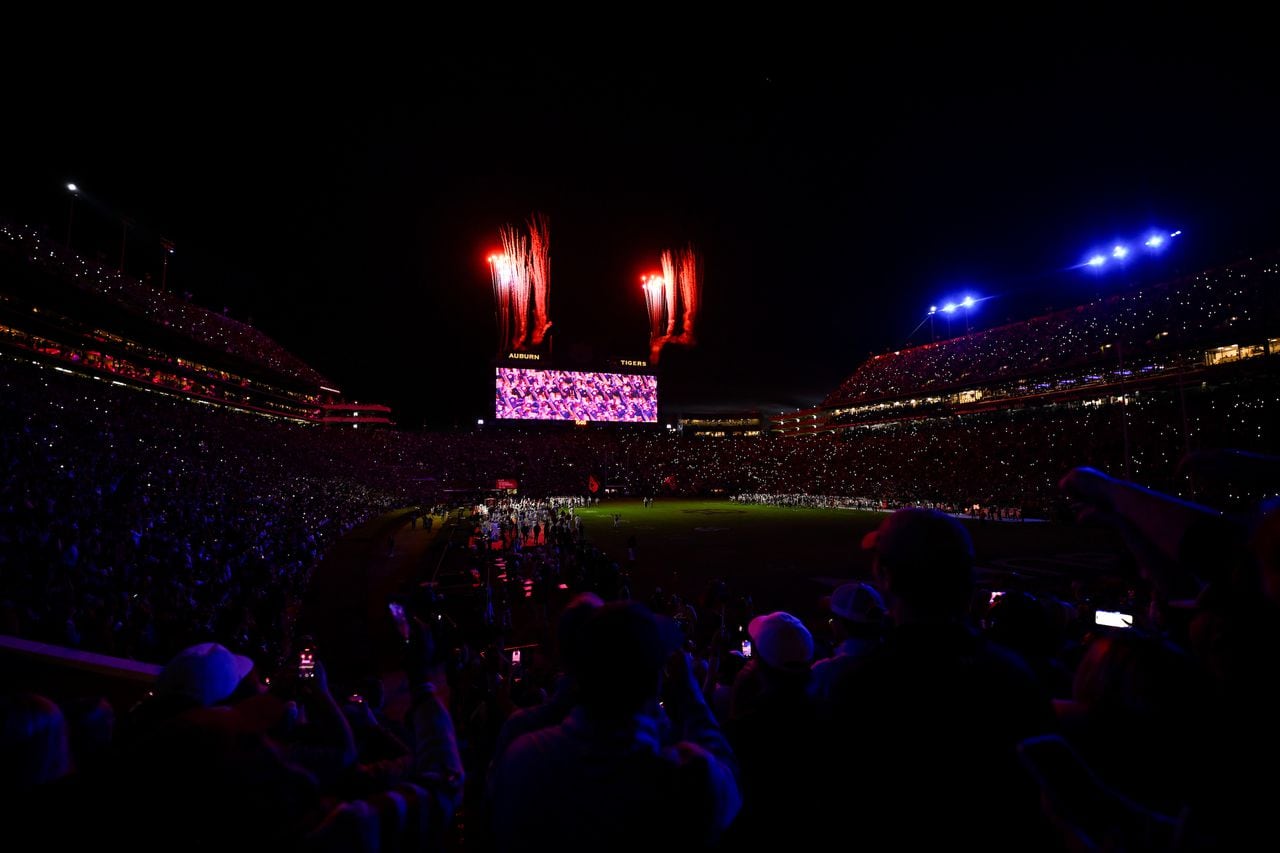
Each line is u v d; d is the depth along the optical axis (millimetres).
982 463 52625
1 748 1388
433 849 1867
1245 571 1451
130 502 19453
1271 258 45250
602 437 80250
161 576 14156
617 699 1625
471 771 6078
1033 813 1467
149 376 37531
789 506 59031
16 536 12461
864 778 1507
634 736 1622
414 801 1749
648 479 74562
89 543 14203
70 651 3613
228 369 45844
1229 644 1345
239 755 1439
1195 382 42031
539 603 19469
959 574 1612
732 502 65438
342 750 2244
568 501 58969
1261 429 37375
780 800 1858
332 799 1901
